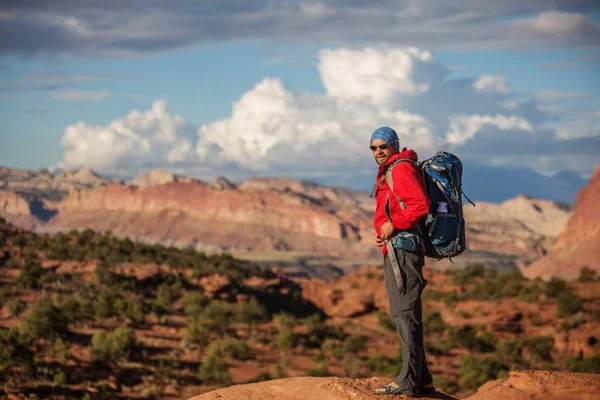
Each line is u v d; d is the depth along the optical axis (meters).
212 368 50.00
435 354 75.06
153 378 48.78
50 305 57.53
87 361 49.34
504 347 72.62
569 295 93.06
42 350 50.88
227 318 78.00
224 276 114.12
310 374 55.47
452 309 96.00
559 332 81.69
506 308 91.38
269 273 133.25
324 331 81.62
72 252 111.44
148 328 70.94
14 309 66.50
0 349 43.25
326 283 130.38
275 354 66.31
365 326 97.06
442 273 122.75
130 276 98.25
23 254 104.50
